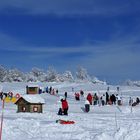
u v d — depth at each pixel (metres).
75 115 31.31
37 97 35.06
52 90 68.94
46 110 38.34
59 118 27.09
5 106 42.25
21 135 16.39
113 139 14.55
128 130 15.02
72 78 165.12
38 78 166.00
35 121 22.89
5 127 17.38
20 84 91.38
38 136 16.44
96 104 49.50
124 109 42.25
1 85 86.50
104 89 79.81
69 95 66.12
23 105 34.53
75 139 15.66
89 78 167.50
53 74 165.75
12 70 165.75
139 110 41.69
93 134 16.75
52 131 18.47
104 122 24.09
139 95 68.06
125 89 80.56
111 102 50.62
